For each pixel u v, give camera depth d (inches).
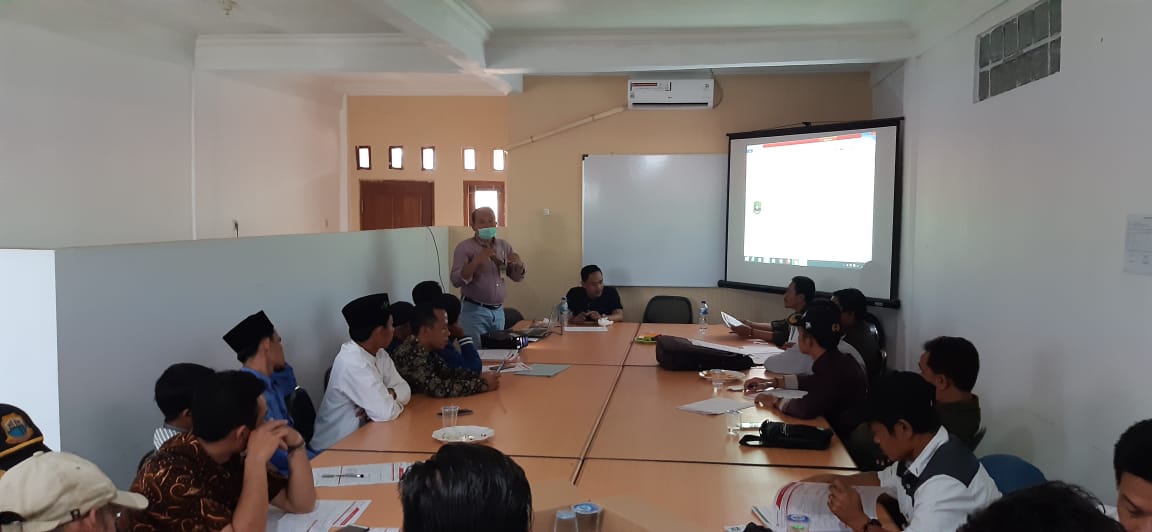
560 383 139.8
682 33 195.5
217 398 71.4
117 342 105.1
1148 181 92.1
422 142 324.5
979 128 146.2
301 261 156.0
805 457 95.8
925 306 177.2
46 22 163.0
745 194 232.2
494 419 114.7
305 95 277.9
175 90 205.3
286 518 76.2
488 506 40.3
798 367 142.7
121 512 61.4
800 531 70.9
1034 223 122.7
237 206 233.8
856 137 202.5
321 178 293.1
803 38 192.9
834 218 209.0
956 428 103.7
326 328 167.6
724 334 193.6
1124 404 96.7
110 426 103.8
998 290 136.4
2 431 69.9
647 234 244.4
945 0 156.4
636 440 103.6
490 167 323.0
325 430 119.0
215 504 70.8
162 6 176.9
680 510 78.0
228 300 130.2
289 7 177.0
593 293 224.2
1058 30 117.4
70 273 97.1
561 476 88.7
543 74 241.6
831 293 209.5
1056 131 115.6
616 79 242.2
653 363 158.4
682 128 241.0
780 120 236.8
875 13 176.1
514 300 249.9
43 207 163.8
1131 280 95.4
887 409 72.1
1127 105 96.7
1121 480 54.0
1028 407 124.1
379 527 73.9
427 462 42.8
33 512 51.4
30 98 160.1
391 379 125.3
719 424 111.9
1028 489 43.3
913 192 186.4
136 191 191.5
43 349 95.7
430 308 136.6
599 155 244.4
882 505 75.6
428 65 205.6
